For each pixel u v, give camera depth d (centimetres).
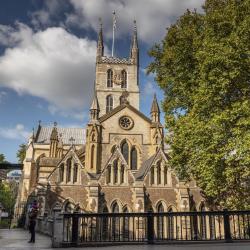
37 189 4759
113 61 8700
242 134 2327
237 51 2425
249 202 2648
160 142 5619
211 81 2561
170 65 3225
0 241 2220
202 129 2527
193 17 3164
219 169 2503
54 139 7625
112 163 4972
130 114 6231
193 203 4919
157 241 1892
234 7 2650
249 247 1549
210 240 1895
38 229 3653
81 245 1792
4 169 4334
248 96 2539
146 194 4872
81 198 4784
